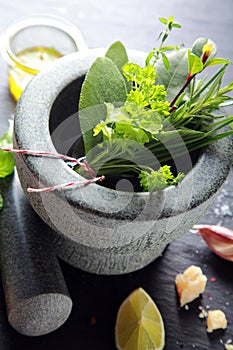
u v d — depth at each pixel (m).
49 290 0.46
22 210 0.49
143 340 0.49
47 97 0.44
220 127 0.42
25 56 0.60
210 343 0.50
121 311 0.50
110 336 0.50
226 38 0.65
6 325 0.49
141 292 0.50
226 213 0.56
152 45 0.64
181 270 0.53
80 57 0.46
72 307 0.51
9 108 0.60
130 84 0.45
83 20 0.64
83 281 0.52
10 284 0.46
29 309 0.46
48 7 0.65
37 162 0.41
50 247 0.48
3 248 0.48
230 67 0.63
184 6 0.67
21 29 0.60
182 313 0.51
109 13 0.65
